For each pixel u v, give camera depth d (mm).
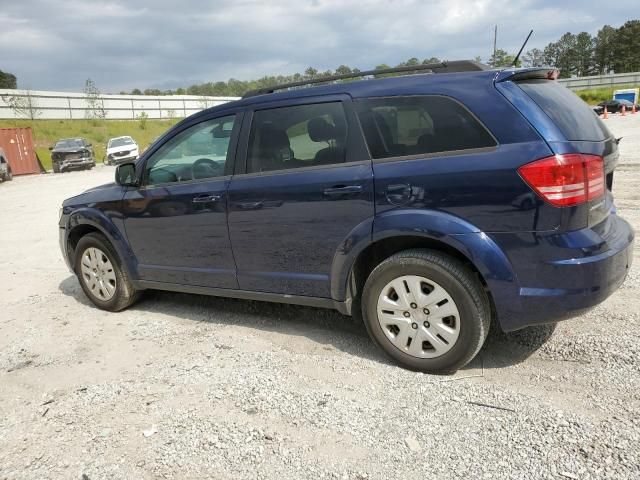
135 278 4727
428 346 3287
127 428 2938
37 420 3105
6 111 47156
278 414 2963
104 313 4949
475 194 2965
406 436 2684
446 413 2857
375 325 3428
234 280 4059
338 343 3857
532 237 2861
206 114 4176
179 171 4305
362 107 3418
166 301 5156
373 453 2576
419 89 3234
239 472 2508
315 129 3584
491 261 2943
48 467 2650
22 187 19484
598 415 2727
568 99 3264
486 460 2459
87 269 5035
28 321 4879
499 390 3043
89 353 4031
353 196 3344
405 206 3180
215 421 2936
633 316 3879
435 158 3109
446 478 2367
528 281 2916
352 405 3000
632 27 119562
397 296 3324
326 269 3580
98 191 4965
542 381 3105
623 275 3041
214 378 3436
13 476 2600
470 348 3109
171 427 2910
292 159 3688
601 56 124500
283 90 3891
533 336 3693
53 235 9234
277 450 2650
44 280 6328
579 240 2818
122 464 2629
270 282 3865
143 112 55844
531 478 2316
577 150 2840
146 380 3488
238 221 3883
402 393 3090
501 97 2998
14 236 9398
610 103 47438
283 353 3748
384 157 3303
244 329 4262
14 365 3914
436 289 3150
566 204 2783
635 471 2301
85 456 2715
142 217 4469
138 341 4184
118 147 29797
